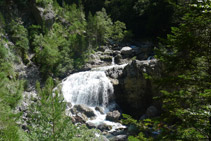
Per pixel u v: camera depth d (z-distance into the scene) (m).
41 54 37.72
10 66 30.25
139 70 29.55
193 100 5.84
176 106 6.29
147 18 65.00
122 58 48.41
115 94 33.22
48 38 43.78
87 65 45.06
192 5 5.88
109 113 28.58
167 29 56.22
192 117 5.70
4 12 40.59
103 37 59.88
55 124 8.24
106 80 33.94
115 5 77.44
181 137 5.47
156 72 26.91
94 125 24.91
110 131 23.80
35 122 8.02
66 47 44.88
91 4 80.44
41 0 47.03
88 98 33.38
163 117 6.34
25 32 41.09
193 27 6.07
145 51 48.91
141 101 30.61
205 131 4.95
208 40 5.89
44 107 8.19
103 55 51.34
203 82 5.77
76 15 67.94
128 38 61.56
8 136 6.67
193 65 6.19
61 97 8.98
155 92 27.67
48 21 47.78
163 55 6.63
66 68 41.72
